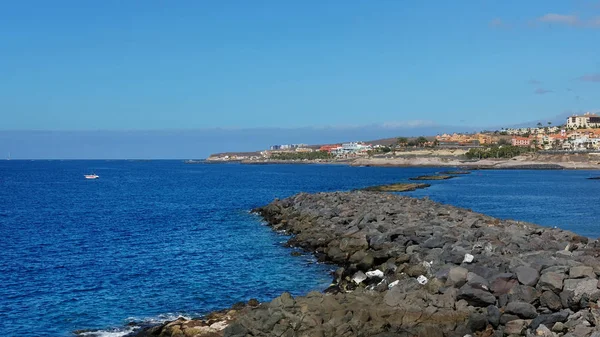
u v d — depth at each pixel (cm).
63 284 2314
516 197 7362
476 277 1578
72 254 3058
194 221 4712
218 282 2306
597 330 1220
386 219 3328
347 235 2906
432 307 1467
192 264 2708
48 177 16100
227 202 6900
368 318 1433
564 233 2608
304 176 15400
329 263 2673
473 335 1367
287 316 1472
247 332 1445
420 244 2414
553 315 1330
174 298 2064
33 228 4331
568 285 1438
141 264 2727
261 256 2903
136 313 1878
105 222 4725
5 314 1883
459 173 15962
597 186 9888
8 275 2497
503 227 2870
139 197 7912
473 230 2673
